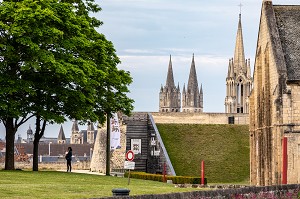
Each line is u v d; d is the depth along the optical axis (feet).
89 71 243.60
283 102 242.58
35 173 227.40
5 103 234.58
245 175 316.81
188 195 134.51
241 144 340.39
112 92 271.90
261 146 275.18
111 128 339.16
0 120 248.73
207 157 329.72
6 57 236.02
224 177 314.76
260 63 279.90
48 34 232.32
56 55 240.32
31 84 236.22
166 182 254.68
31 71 240.32
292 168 238.89
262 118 273.54
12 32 227.40
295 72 246.47
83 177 223.71
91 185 178.70
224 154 332.19
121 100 275.80
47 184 175.52
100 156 380.17
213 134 346.54
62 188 159.84
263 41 271.69
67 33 245.24
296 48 256.73
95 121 253.85
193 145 338.13
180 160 326.65
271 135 256.73
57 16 239.09
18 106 239.50
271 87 255.29
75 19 245.65
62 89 241.55
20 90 234.58
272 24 261.85
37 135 255.29
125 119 341.21
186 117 379.14
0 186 156.25
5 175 209.97
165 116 377.71
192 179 258.78
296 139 240.32
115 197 116.37
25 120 249.96
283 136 240.94
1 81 233.96
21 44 236.63
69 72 235.40
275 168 244.83
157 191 165.07
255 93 286.66
